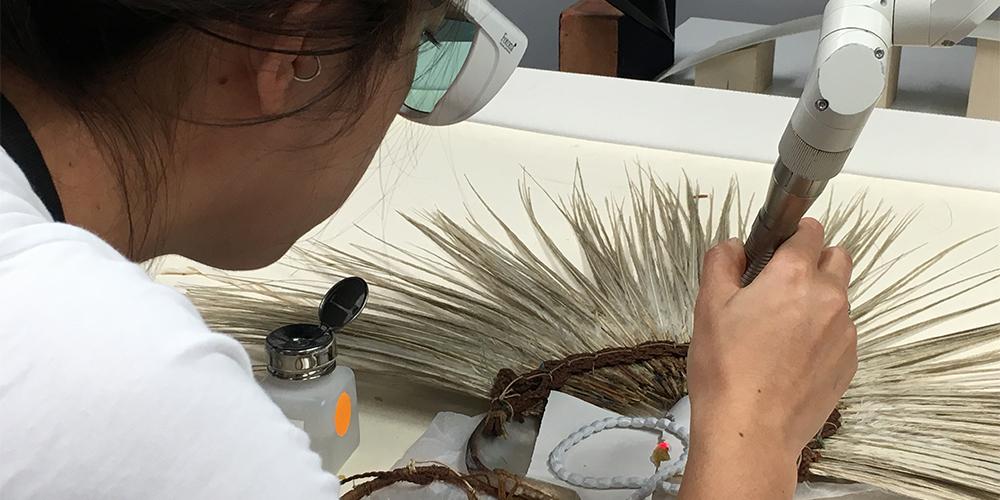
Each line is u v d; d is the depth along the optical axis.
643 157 1.16
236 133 0.50
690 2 1.98
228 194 0.53
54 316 0.34
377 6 0.47
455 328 0.86
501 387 0.78
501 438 0.75
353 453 0.76
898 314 0.87
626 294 0.89
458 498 0.68
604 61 1.69
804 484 0.70
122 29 0.44
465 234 0.98
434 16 0.55
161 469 0.33
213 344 0.36
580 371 0.80
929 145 1.14
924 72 1.63
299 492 0.35
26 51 0.44
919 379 0.79
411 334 0.85
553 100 1.28
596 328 0.85
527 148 1.19
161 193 0.50
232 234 0.56
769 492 0.51
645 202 1.06
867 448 0.72
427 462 0.71
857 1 0.53
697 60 1.60
